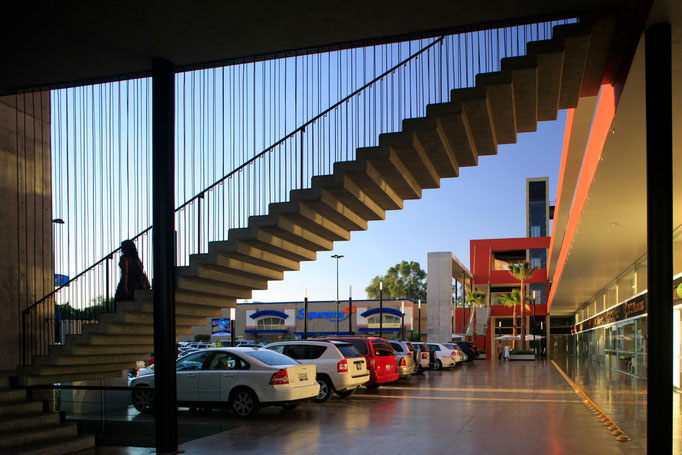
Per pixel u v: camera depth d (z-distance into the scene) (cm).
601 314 3500
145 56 905
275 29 823
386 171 971
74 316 1164
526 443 892
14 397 998
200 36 838
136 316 1033
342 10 769
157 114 905
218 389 1190
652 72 702
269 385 1155
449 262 4759
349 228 1175
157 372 865
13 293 1215
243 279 1159
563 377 2391
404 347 2284
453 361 3167
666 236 687
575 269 2791
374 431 1002
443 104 860
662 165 691
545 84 902
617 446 867
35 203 1289
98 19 785
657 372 682
